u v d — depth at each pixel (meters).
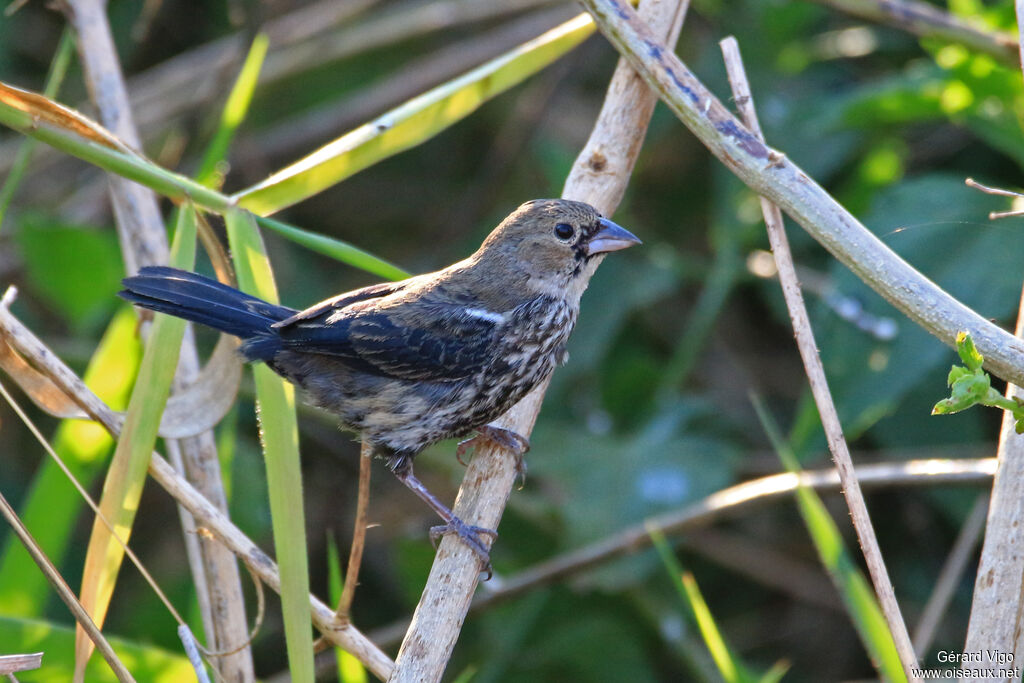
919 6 9.08
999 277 8.84
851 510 5.87
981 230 9.09
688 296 12.80
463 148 14.44
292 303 13.28
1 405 12.12
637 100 7.60
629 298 11.84
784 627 11.32
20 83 14.05
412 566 10.77
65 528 7.95
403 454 7.87
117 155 6.64
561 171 12.51
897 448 10.60
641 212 13.14
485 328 7.68
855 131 11.34
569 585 10.51
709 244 12.96
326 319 7.64
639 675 10.63
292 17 13.62
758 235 12.19
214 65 13.49
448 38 15.23
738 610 11.52
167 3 14.53
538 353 7.84
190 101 13.46
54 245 10.87
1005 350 5.29
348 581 6.07
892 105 9.82
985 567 5.75
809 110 11.48
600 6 6.50
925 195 9.38
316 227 14.03
